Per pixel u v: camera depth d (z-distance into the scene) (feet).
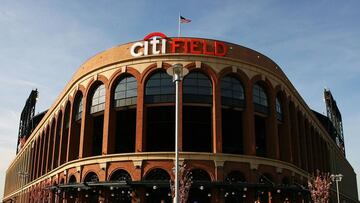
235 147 173.17
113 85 157.28
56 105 219.41
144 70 151.53
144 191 138.21
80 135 170.50
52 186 165.78
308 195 194.18
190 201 153.69
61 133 197.06
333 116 394.52
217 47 154.61
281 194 163.94
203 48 152.97
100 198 146.41
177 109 73.31
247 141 150.61
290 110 193.98
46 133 247.91
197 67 150.20
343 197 339.98
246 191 146.00
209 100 149.07
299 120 209.05
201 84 150.82
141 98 148.36
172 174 137.69
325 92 394.32
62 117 201.36
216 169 139.74
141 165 140.77
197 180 139.44
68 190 162.81
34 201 229.25
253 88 160.25
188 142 168.96
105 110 155.33
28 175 303.89
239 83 157.58
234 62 155.53
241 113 165.48
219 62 152.87
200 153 140.15
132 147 177.58
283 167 160.15
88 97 167.53
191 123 169.17
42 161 244.83
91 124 167.02
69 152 177.37
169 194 140.15
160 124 169.99
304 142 206.80
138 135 144.36
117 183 134.21
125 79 156.76
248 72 158.71
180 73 74.13
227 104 151.33
